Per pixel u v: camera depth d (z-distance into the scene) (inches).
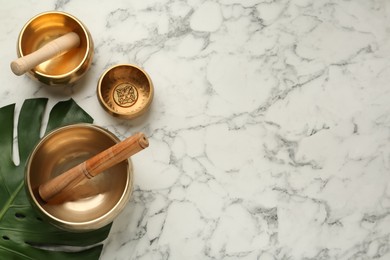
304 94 64.4
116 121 63.7
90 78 64.5
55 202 58.2
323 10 65.4
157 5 65.7
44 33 63.3
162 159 63.2
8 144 61.2
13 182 60.1
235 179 62.9
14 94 63.7
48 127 61.7
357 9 65.6
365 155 63.6
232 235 61.9
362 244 62.1
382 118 64.2
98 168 54.6
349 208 62.6
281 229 62.1
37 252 59.1
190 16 65.5
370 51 65.1
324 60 65.0
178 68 64.8
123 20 65.5
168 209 62.3
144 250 61.6
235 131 63.7
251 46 65.1
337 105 64.3
